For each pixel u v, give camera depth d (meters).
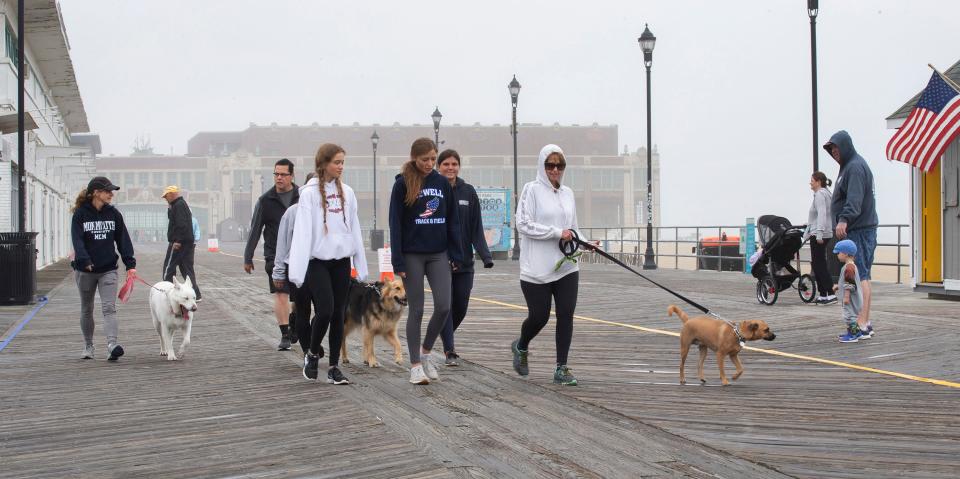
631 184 135.00
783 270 15.39
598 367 8.28
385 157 129.25
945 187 14.34
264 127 137.50
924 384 7.29
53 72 38.16
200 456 5.18
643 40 27.45
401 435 5.60
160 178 138.38
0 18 25.08
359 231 7.57
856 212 9.87
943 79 12.99
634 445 5.31
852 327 9.80
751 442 5.38
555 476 4.67
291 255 7.28
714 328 7.20
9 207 21.56
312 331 7.50
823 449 5.21
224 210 129.25
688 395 6.87
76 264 8.96
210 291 18.67
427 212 7.34
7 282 15.38
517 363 7.74
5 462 5.11
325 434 5.67
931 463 4.90
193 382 7.69
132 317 13.31
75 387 7.50
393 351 9.45
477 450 5.21
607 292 16.94
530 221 7.36
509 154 138.50
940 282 15.09
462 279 8.34
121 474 4.84
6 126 21.72
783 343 9.76
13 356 9.40
